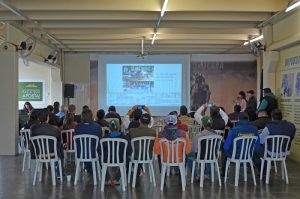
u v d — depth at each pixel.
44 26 9.88
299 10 7.68
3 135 9.15
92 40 12.23
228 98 15.12
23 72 14.87
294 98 8.17
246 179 6.32
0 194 5.52
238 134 5.96
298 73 7.99
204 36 11.66
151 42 12.58
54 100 14.46
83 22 9.86
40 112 7.22
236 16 9.15
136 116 6.69
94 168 6.13
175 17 9.09
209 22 9.93
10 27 9.21
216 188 5.85
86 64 14.82
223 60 15.12
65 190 5.74
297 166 7.65
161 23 9.88
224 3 8.12
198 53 15.02
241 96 11.84
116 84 14.86
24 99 14.89
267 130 6.11
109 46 13.55
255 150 6.18
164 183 6.01
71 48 13.98
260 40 11.34
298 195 5.43
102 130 6.58
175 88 14.95
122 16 9.01
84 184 6.13
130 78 14.85
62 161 6.49
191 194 5.50
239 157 6.01
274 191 5.66
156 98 14.89
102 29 10.69
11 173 6.99
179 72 14.95
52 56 12.64
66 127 7.05
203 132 6.03
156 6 8.13
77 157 6.12
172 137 5.68
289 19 8.26
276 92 9.25
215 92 15.10
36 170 6.21
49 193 5.57
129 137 6.03
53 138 6.04
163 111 14.91
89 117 6.18
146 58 14.91
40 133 6.03
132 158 5.96
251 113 7.95
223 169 6.69
